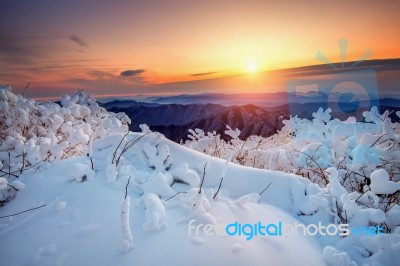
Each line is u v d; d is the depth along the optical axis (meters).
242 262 1.87
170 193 2.76
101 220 2.33
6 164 3.42
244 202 2.67
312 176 3.90
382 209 2.88
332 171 3.05
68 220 2.37
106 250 1.99
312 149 4.19
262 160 4.69
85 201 2.60
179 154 3.43
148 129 4.95
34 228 2.32
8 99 4.61
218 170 3.22
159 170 3.22
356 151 3.64
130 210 2.46
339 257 1.99
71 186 2.83
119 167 3.15
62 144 3.78
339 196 2.68
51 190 2.82
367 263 2.11
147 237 2.10
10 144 3.62
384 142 3.64
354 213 2.54
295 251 2.06
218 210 2.52
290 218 2.62
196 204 2.31
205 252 1.94
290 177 3.05
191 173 3.03
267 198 2.96
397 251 2.06
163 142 3.56
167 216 2.40
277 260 1.93
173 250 1.95
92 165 3.16
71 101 6.02
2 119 4.36
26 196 2.78
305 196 2.85
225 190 3.03
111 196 2.67
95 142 3.74
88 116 5.90
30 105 4.96
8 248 2.11
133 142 3.57
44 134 4.61
